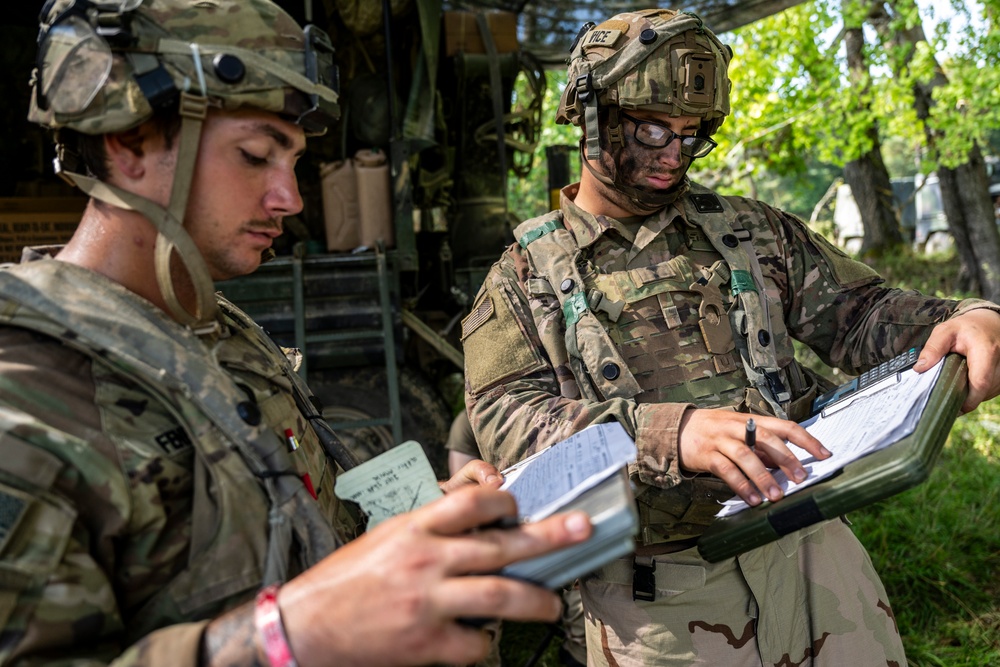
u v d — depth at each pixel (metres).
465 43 4.33
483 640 0.72
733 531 1.16
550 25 5.54
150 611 0.86
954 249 12.17
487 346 1.71
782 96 9.55
